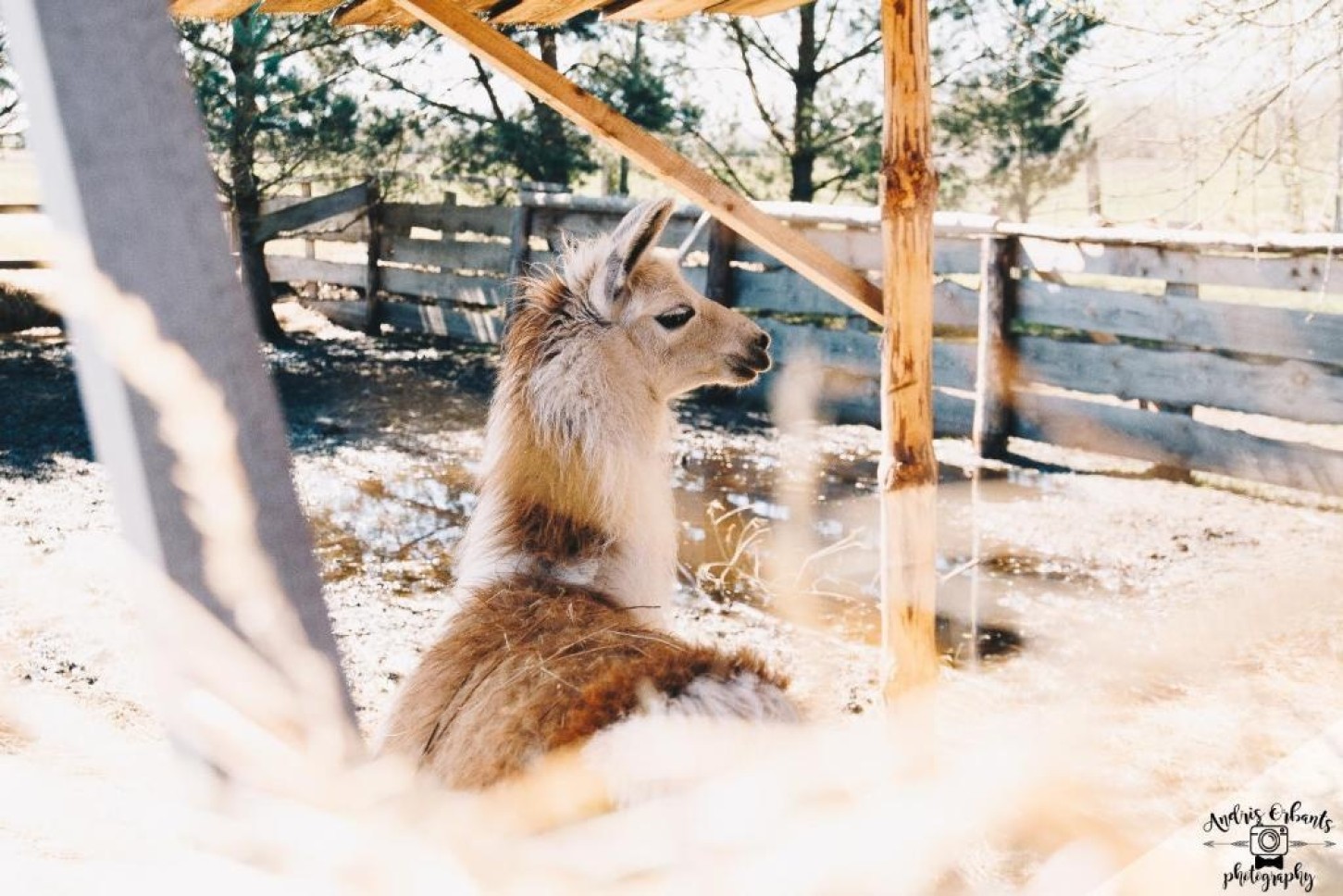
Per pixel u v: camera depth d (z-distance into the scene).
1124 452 8.80
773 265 10.95
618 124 3.23
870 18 12.52
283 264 15.65
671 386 3.63
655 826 1.82
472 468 8.62
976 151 12.70
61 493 7.46
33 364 11.66
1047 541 6.95
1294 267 7.77
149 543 1.40
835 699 4.69
